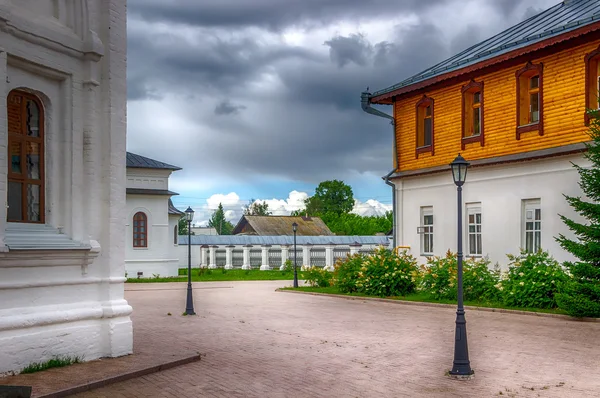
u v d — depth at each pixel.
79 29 11.53
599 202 18.83
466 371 10.24
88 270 11.38
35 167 11.17
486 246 23.70
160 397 8.84
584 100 20.20
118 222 11.85
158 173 44.31
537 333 14.98
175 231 46.44
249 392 9.23
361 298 25.19
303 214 114.81
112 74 11.84
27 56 10.49
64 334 10.66
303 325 17.09
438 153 26.06
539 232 21.88
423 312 20.12
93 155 11.57
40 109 11.23
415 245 27.12
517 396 8.95
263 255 55.97
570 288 17.45
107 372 9.97
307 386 9.62
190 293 19.95
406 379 10.12
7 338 9.73
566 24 20.11
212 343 13.87
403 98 28.06
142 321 18.06
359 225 95.81
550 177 21.30
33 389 8.76
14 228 10.51
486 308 19.72
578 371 10.63
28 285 10.24
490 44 25.77
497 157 23.22
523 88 22.64
